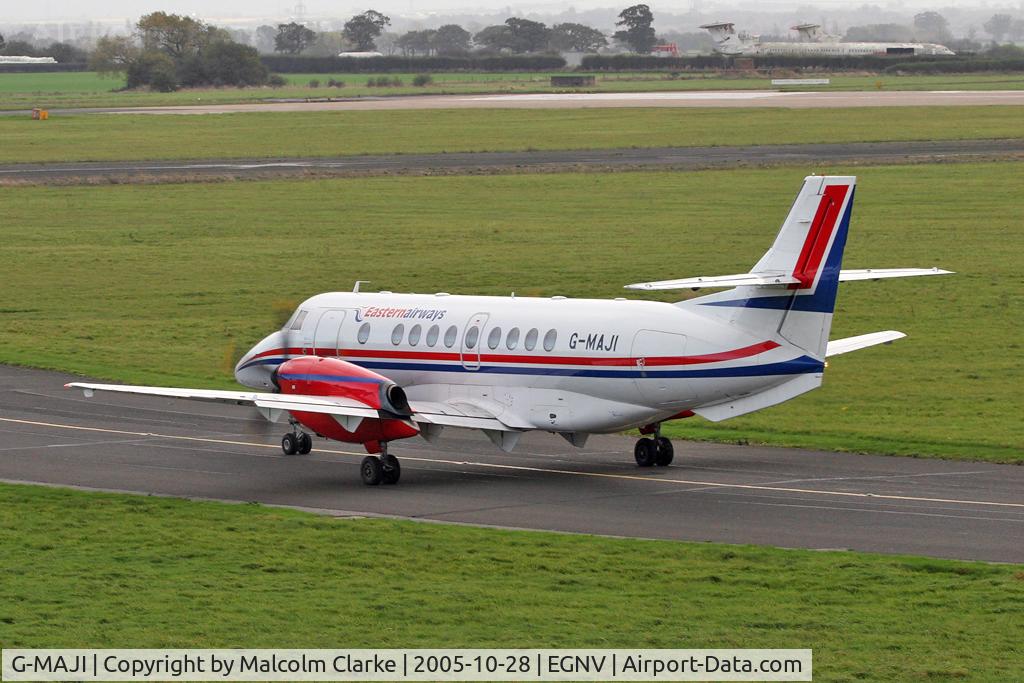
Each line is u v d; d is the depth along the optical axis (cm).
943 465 11088
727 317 10288
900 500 9725
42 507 9669
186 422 13338
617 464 11356
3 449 11894
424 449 12156
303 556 8331
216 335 18875
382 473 10512
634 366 10462
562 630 6806
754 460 11431
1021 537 8619
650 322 10500
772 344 10094
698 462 11381
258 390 12888
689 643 6556
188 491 10381
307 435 11881
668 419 10738
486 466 11338
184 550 8494
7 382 15462
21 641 6694
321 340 12388
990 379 15512
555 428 10988
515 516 9412
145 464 11362
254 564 8144
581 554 8281
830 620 6931
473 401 11388
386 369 11969
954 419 13375
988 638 6600
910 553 8250
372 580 7788
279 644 6606
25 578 7869
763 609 7138
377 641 6650
